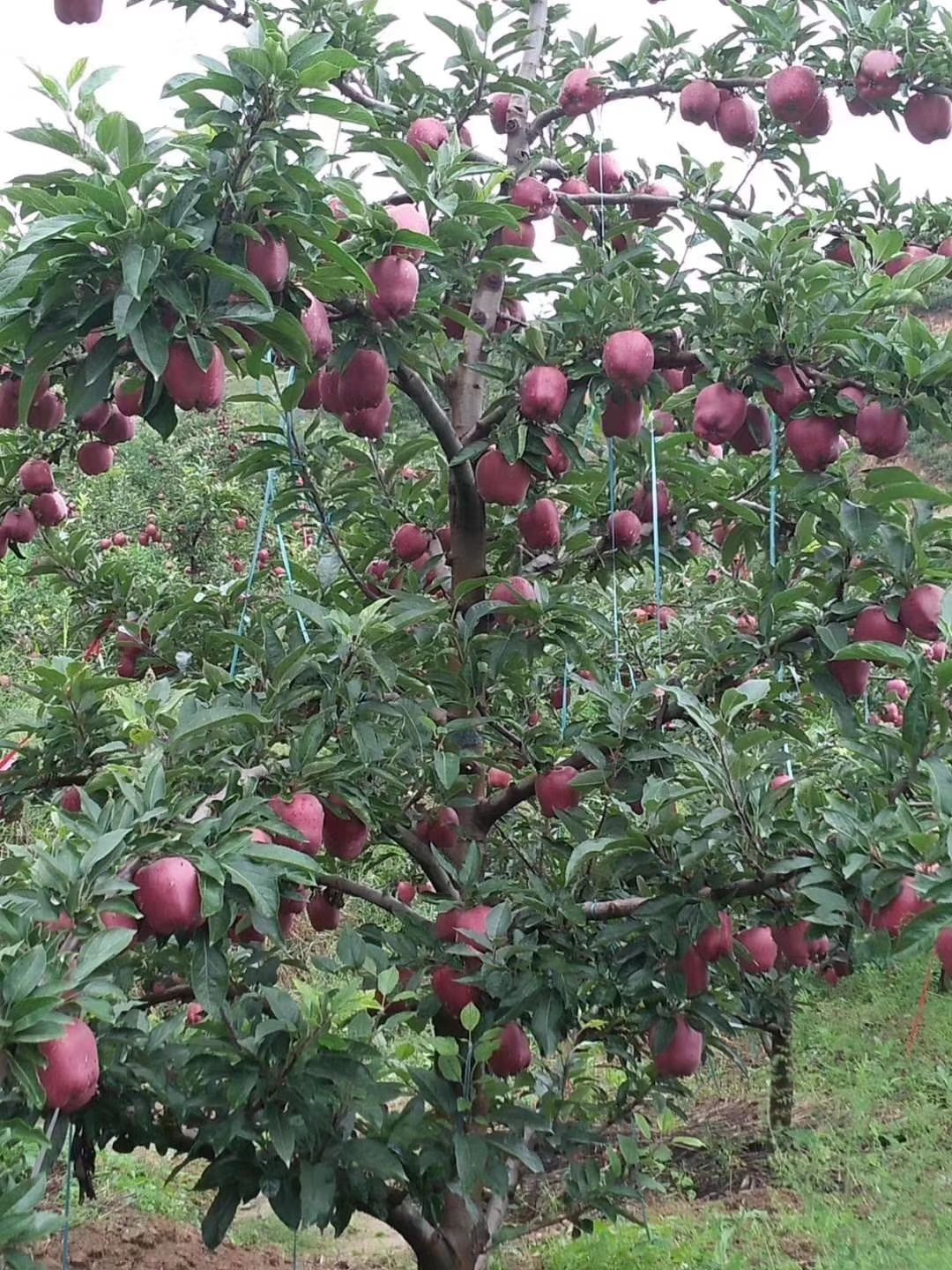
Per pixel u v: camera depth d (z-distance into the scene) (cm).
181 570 960
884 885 183
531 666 282
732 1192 411
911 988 546
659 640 282
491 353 307
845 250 316
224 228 181
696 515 329
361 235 217
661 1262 335
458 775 255
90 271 170
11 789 245
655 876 224
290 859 170
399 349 233
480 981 223
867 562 247
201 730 202
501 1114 231
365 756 219
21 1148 166
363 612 226
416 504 340
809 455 242
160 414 189
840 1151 422
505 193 311
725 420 243
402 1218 246
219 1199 213
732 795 211
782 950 247
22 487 324
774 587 259
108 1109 215
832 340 224
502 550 334
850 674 251
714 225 248
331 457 356
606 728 257
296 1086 203
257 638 282
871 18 276
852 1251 343
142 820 169
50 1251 328
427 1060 280
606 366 247
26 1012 132
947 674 197
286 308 203
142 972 263
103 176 171
